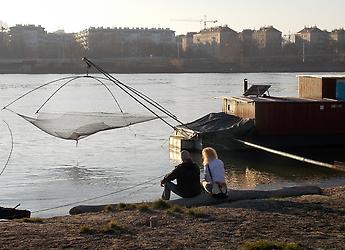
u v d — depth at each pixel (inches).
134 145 1563.7
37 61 6820.9
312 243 456.1
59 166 1249.4
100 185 1035.3
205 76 6210.6
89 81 5378.9
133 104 2849.4
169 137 1569.9
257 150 1402.6
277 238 471.2
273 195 685.3
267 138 1409.9
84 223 529.7
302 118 1413.6
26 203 891.4
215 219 535.8
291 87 3964.1
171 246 447.5
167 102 2942.9
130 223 522.6
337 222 525.0
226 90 3814.0
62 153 1427.2
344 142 1430.9
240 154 1384.1
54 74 6599.4
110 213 583.8
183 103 2878.9
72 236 476.1
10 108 2576.3
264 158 1331.2
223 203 627.5
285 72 7288.4
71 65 6702.8
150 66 7052.2
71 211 632.4
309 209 575.2
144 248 442.3
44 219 563.5
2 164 1273.4
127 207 614.5
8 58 7736.2
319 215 550.6
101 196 941.2
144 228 504.1
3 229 500.4
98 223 528.7
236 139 1398.9
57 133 1293.1
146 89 3996.1
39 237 472.4
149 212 573.6
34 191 986.1
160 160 1328.7
